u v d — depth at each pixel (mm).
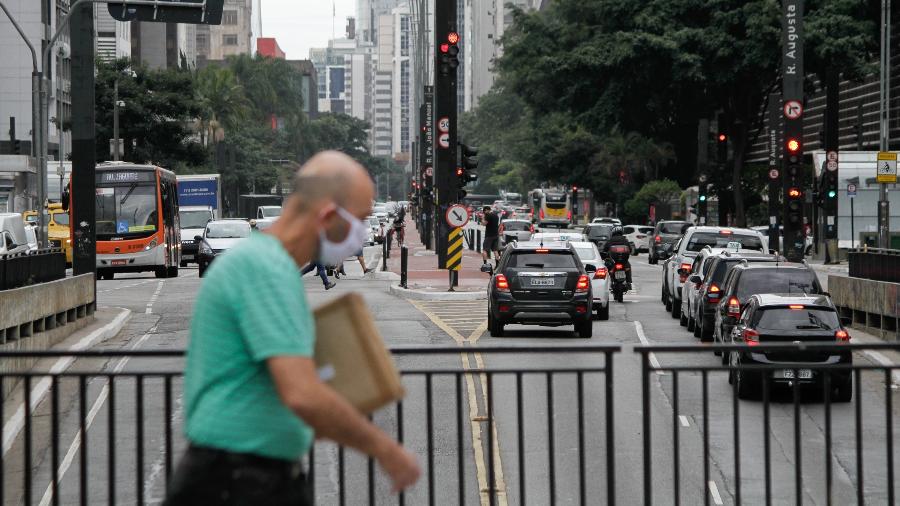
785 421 28312
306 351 7934
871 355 39125
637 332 48844
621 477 22422
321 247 8398
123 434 26625
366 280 83875
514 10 157375
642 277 91312
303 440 8414
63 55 85625
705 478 14031
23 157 128250
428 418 13312
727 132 140000
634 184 195625
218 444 8125
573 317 45031
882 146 90688
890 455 14156
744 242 58031
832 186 101125
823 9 128125
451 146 85750
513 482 22016
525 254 45719
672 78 134500
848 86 147125
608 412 13562
